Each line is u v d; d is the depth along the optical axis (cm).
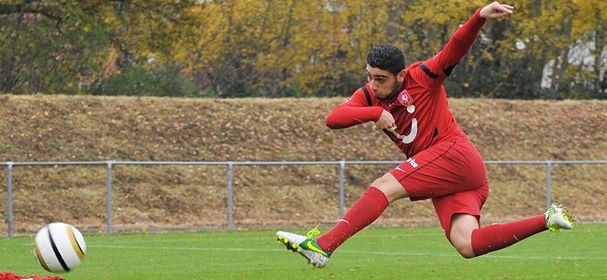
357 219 2514
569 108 10644
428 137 2578
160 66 11544
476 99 10606
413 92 2559
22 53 9925
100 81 10675
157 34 10231
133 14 10056
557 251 5319
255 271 4297
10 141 8300
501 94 11719
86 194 7625
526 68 11850
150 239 6147
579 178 9256
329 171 8588
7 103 8744
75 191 7631
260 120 9312
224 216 7712
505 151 9719
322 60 12000
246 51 11781
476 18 2462
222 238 6228
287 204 8000
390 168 8869
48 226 2723
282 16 11800
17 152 8200
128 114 8981
